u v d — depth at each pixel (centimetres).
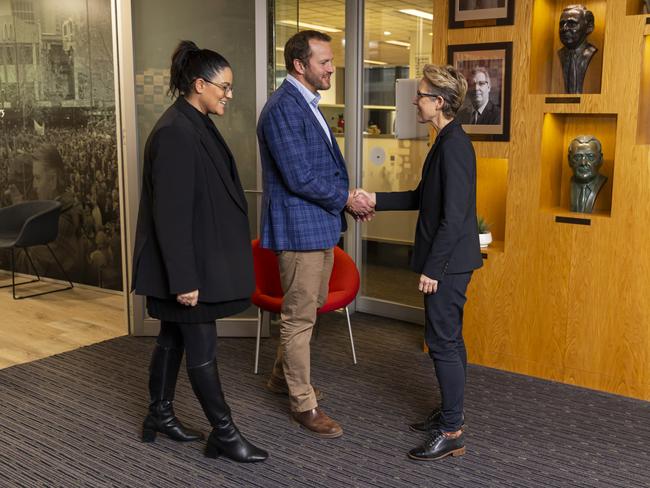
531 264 376
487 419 330
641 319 349
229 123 448
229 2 436
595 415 335
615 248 351
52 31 572
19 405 349
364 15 479
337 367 399
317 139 300
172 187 254
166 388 302
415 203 328
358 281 397
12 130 611
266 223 311
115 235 573
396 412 338
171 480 276
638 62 333
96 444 307
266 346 438
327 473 281
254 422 327
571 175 388
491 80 375
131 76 436
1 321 498
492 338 394
